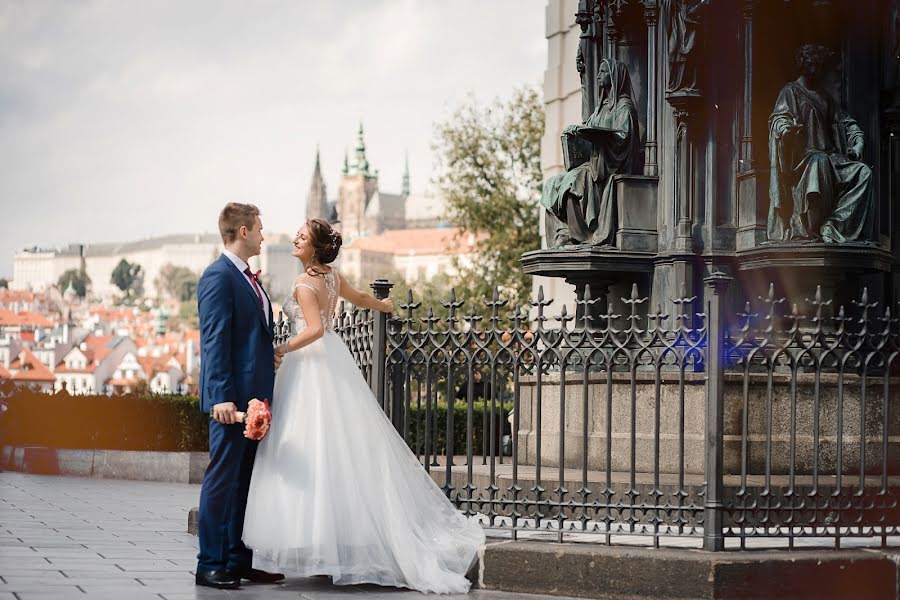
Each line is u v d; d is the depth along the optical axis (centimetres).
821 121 1007
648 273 1061
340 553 748
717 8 1027
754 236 1014
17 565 791
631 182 1057
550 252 1062
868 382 961
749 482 876
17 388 2066
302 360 773
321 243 783
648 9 1066
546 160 1859
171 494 1532
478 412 1797
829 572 721
